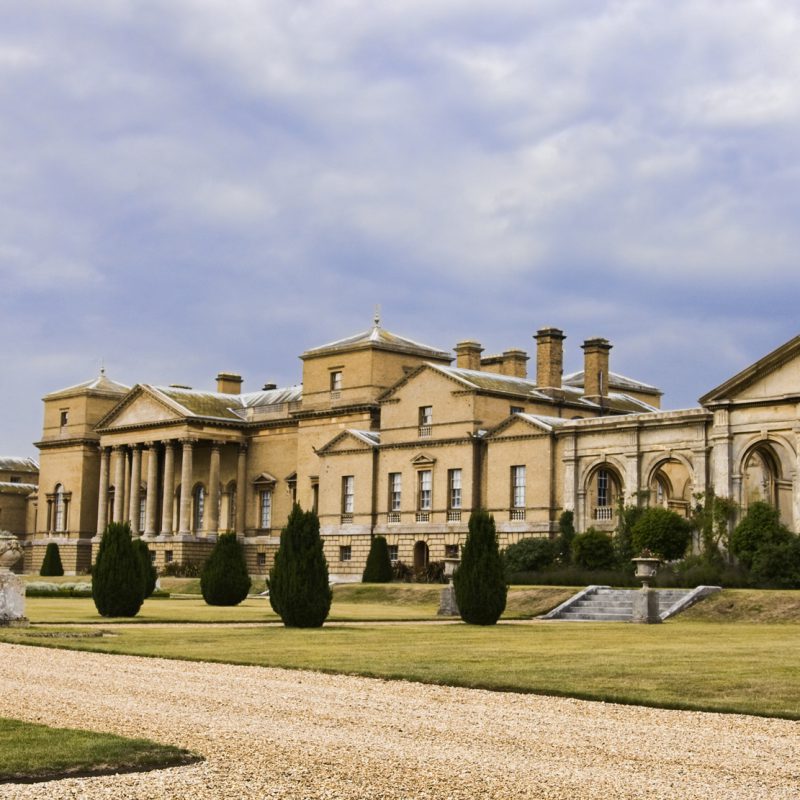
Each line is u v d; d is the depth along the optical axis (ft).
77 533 393.29
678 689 74.38
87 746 53.06
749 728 60.80
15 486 470.80
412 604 210.18
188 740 55.77
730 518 217.56
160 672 85.30
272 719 62.28
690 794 45.88
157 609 186.60
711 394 223.71
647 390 352.90
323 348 325.42
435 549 272.92
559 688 74.38
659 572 209.67
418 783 47.19
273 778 47.93
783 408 213.66
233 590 203.51
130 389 367.04
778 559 197.26
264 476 344.08
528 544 244.01
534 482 255.09
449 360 330.13
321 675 83.92
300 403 338.75
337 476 299.38
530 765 50.67
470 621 152.76
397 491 285.84
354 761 51.03
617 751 53.98
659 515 222.48
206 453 359.87
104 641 113.70
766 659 94.32
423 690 75.46
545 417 260.62
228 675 83.56
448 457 272.92
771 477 234.99
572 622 161.89
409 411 284.20
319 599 141.79
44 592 243.81
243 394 374.02
